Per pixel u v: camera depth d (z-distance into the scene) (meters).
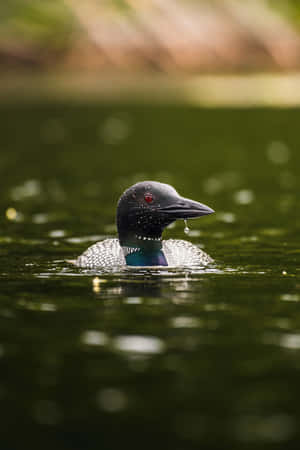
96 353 7.62
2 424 6.16
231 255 12.28
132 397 6.60
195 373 7.08
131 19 72.75
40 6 73.88
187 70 71.62
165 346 7.81
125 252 11.25
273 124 38.03
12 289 10.08
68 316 8.85
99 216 16.41
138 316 8.84
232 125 37.91
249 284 10.23
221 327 8.41
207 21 74.25
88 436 5.97
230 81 67.00
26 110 44.78
